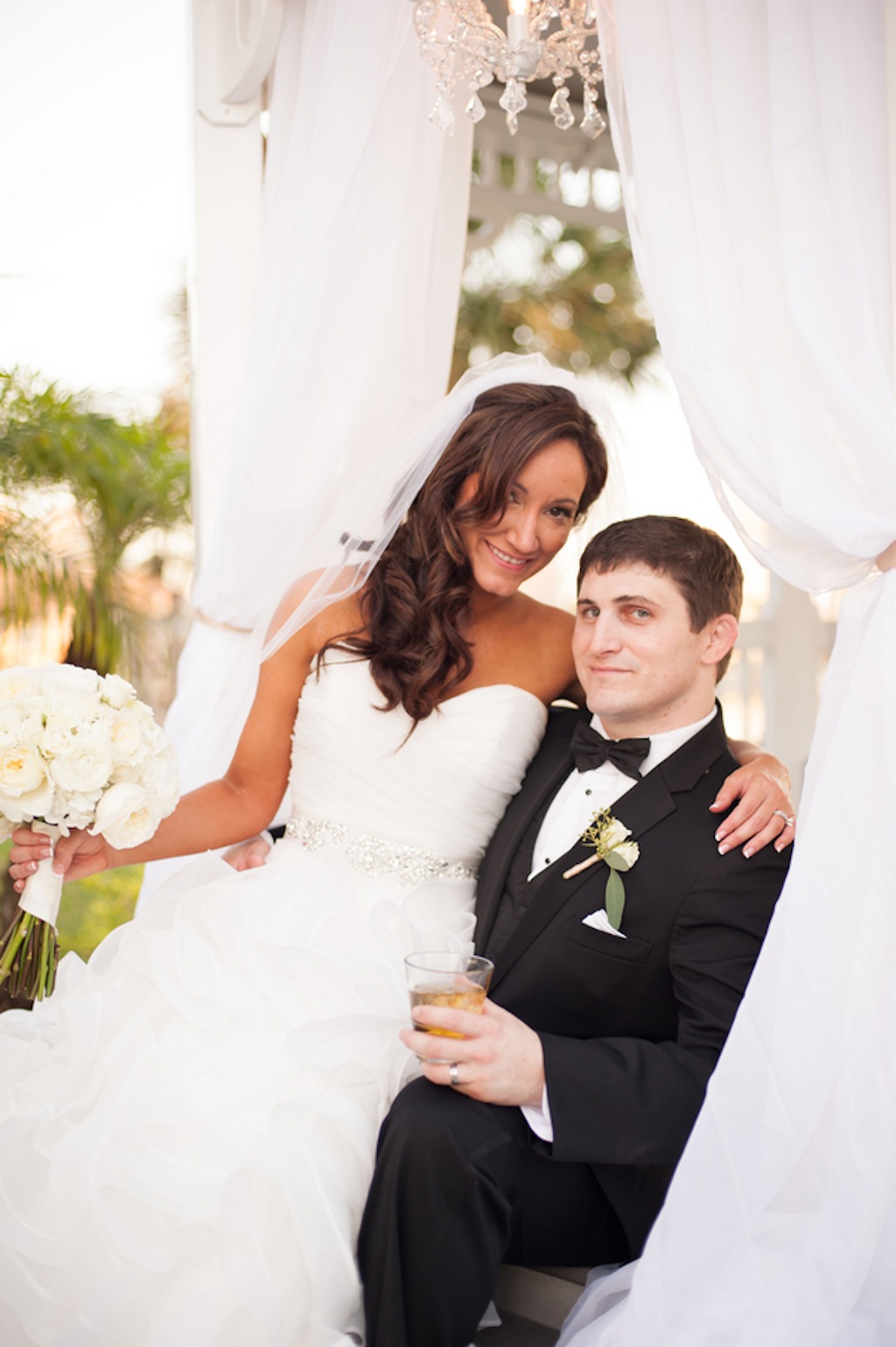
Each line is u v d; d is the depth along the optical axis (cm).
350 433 246
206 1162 164
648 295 178
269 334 248
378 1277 163
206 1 315
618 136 186
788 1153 153
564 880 195
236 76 303
